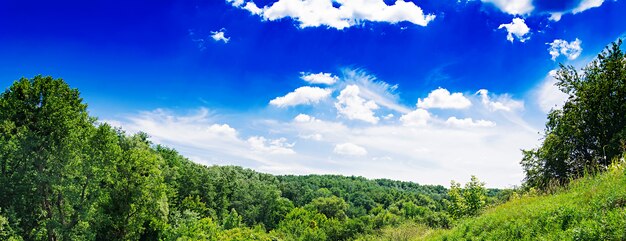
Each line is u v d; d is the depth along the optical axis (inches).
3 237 1170.0
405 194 6865.2
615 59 965.8
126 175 1686.8
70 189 1391.5
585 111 996.6
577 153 1018.1
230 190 4318.4
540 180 1059.3
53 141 1384.1
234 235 2682.1
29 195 1363.2
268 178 6914.4
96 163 1492.4
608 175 480.1
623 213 329.1
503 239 466.3
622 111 925.8
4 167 1357.0
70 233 1397.6
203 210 3159.5
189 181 3395.7
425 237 855.1
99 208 1642.5
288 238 3526.1
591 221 353.7
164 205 2129.7
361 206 6067.9
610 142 860.6
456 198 1437.0
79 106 1492.4
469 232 573.6
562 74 1096.8
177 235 2124.8
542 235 402.3
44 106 1353.3
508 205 656.4
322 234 3582.7
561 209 418.9
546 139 1095.0
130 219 1718.8
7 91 1365.7
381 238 1379.2
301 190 6441.9
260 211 4419.3
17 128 1331.2
